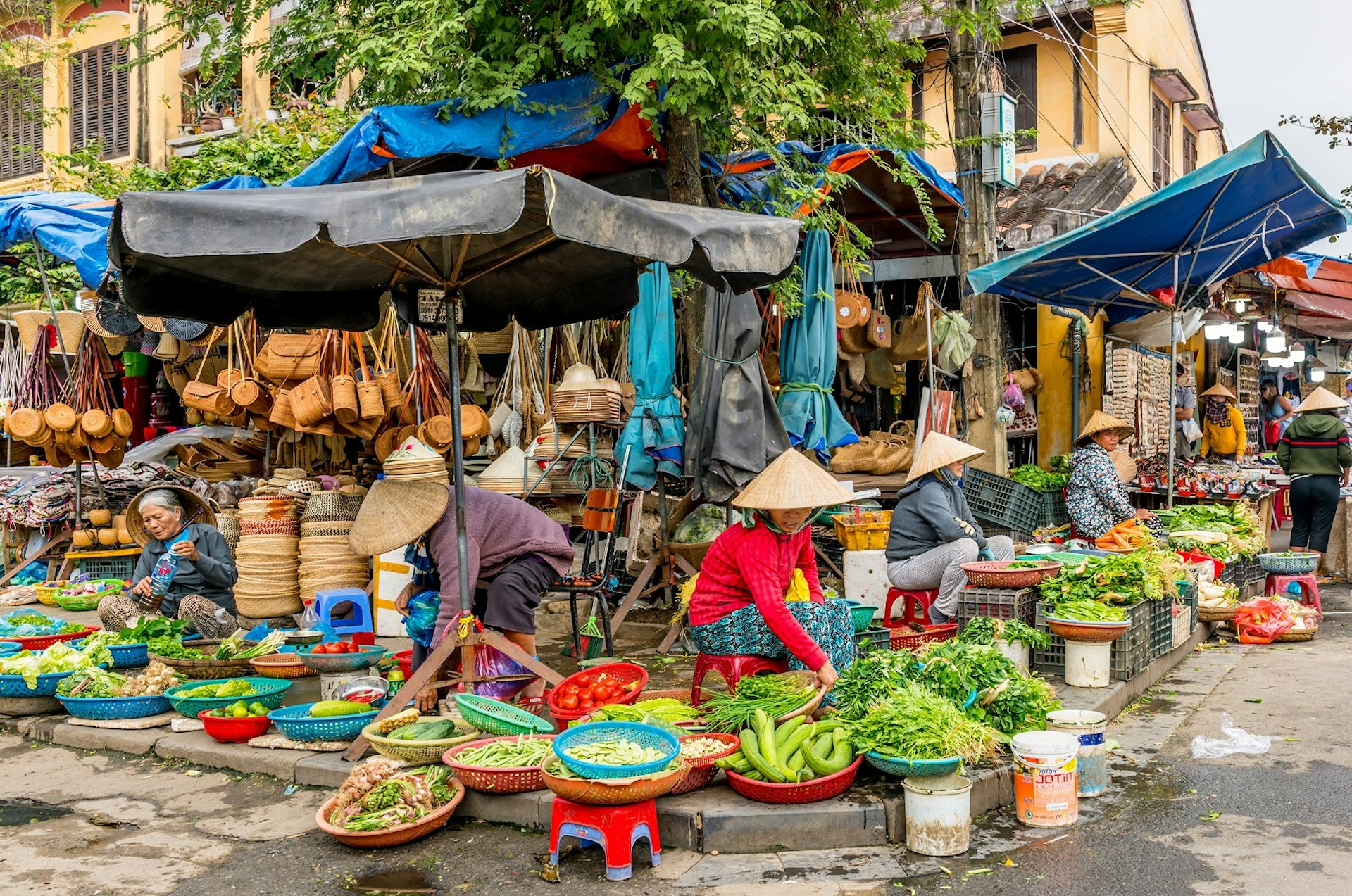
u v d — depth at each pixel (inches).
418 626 210.1
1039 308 510.6
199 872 154.4
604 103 272.2
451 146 272.2
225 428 431.5
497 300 243.0
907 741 161.6
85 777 198.2
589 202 160.1
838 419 309.9
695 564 293.1
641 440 282.8
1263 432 703.7
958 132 414.0
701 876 150.0
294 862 157.2
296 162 446.3
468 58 273.0
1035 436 511.2
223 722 203.2
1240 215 370.3
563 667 271.1
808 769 164.7
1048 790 165.3
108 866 156.7
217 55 579.5
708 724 181.5
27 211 317.1
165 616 263.9
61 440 363.6
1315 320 669.9
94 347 369.4
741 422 275.7
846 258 342.6
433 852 160.1
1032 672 241.3
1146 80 587.2
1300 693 248.1
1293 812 170.9
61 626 272.1
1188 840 159.9
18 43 616.4
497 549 203.0
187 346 367.9
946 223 449.7
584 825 149.3
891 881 147.3
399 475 199.2
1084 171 545.6
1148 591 252.2
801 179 309.9
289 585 317.7
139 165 521.0
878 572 323.9
